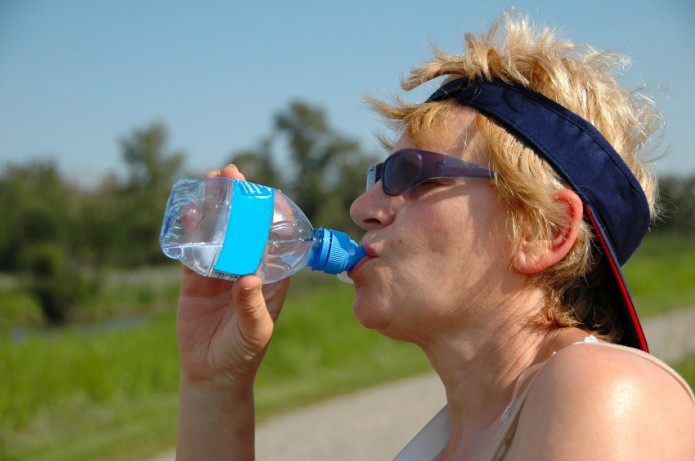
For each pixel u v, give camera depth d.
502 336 1.53
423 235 1.54
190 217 1.88
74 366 8.41
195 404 1.95
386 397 8.02
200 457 1.92
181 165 50.72
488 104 1.53
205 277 1.99
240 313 1.79
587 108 1.56
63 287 33.56
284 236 1.98
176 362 9.09
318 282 20.16
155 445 6.54
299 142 44.69
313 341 10.65
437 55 1.73
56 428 7.32
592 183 1.49
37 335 10.34
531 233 1.49
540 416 1.14
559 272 1.52
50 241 39.66
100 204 43.81
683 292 16.12
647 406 1.11
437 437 1.75
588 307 1.60
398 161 1.57
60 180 46.66
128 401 8.28
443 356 1.60
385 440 6.23
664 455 1.07
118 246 41.69
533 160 1.49
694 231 24.11
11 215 40.03
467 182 1.52
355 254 1.67
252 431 1.97
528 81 1.55
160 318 14.30
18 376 7.82
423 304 1.54
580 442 1.07
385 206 1.62
